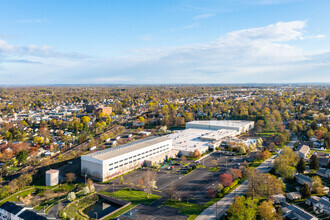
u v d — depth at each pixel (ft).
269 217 434.71
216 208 478.59
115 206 540.93
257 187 538.47
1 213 492.13
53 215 491.72
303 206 513.86
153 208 508.12
